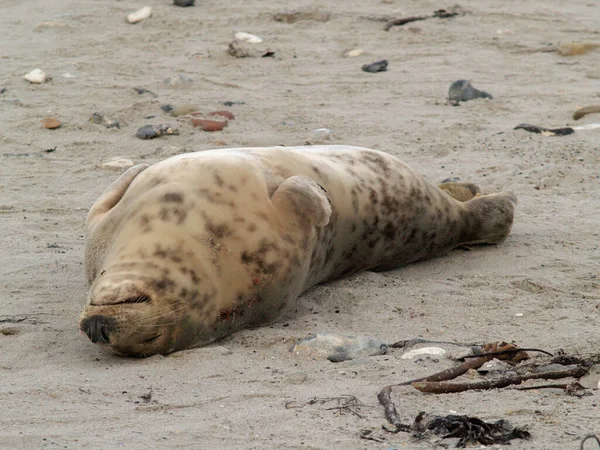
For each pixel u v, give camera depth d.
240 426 16.66
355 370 19.77
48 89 45.88
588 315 23.20
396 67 52.06
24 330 22.28
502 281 26.19
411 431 16.25
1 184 34.41
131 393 18.45
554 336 21.66
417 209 27.34
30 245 28.42
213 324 21.83
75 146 38.88
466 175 35.56
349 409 17.42
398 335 22.17
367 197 26.11
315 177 24.86
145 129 39.97
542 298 24.73
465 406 17.53
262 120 42.38
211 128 40.78
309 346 20.94
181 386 18.92
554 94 47.09
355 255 26.30
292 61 52.69
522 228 30.81
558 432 16.05
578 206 32.81
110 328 20.05
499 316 23.38
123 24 58.03
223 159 23.48
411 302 24.58
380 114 43.78
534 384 18.70
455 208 28.75
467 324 22.88
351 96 46.78
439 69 51.66
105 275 20.98
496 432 15.98
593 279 26.20
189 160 23.47
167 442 15.91
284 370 19.88
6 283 25.23
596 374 19.08
